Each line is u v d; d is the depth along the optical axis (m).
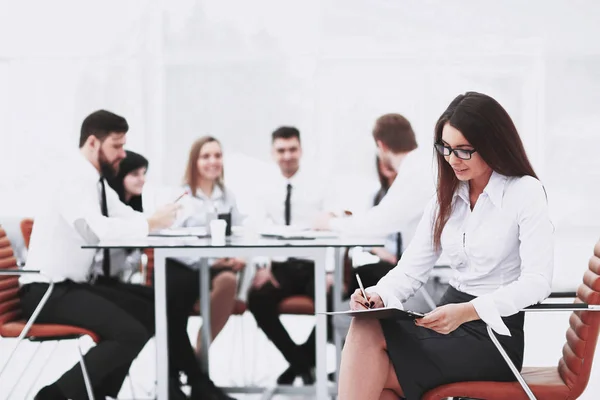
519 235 2.03
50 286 2.70
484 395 1.97
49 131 7.13
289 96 7.57
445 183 2.13
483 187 2.09
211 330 3.57
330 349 4.45
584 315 1.96
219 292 3.57
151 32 7.35
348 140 7.47
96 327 2.79
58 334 2.78
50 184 2.91
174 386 3.19
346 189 7.10
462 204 2.14
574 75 7.45
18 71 7.12
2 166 6.82
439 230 2.16
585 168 7.60
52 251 2.88
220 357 4.46
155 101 7.43
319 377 2.77
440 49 7.34
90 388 2.74
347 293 3.50
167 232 3.20
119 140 3.08
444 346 1.99
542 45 7.34
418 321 1.90
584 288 2.06
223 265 3.63
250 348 4.71
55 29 7.13
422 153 3.44
